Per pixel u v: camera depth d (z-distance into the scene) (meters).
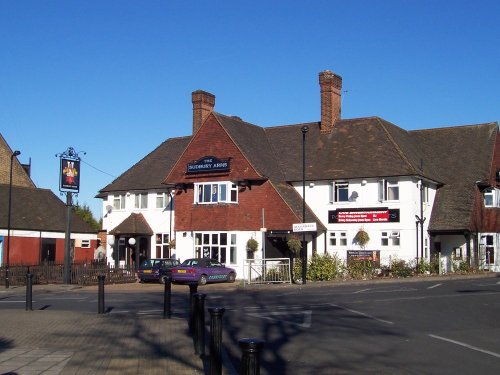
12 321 16.33
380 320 16.58
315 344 13.02
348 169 39.56
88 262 38.66
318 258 33.94
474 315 17.44
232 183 39.00
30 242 46.16
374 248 38.06
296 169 41.44
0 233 44.25
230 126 40.75
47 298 25.83
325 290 27.61
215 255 39.06
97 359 11.10
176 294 28.08
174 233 42.72
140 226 44.25
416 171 37.50
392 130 43.22
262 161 40.09
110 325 15.52
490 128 44.97
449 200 40.88
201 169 39.66
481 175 41.66
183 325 15.50
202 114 45.59
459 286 27.75
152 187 44.69
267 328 15.32
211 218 39.22
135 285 35.34
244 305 21.17
